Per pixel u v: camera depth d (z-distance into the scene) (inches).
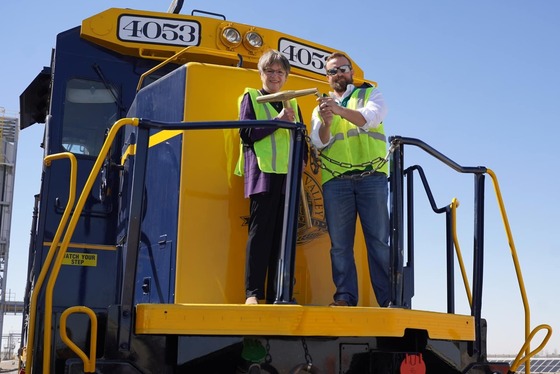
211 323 123.5
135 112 183.2
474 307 163.8
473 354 161.3
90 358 118.6
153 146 167.6
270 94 152.1
